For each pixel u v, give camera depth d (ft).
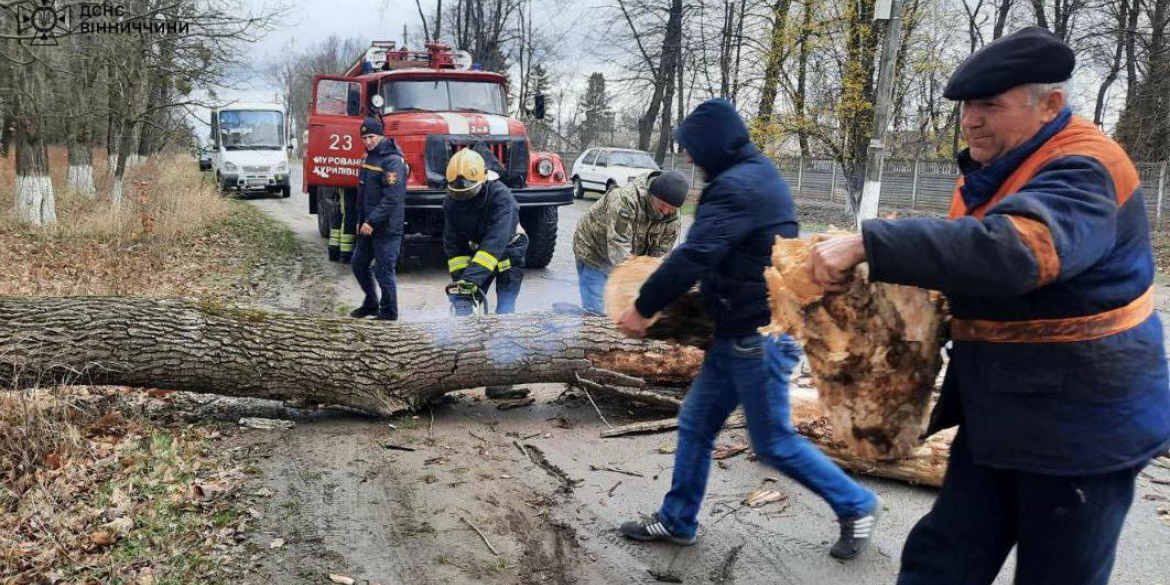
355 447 14.65
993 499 6.49
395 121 32.73
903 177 78.07
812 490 10.48
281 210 64.49
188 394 16.80
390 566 10.86
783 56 66.18
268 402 16.67
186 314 14.78
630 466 14.06
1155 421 5.96
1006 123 6.17
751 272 9.49
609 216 16.79
